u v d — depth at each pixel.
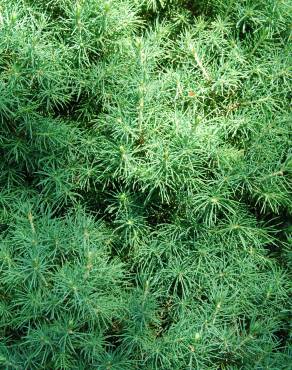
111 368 0.36
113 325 0.38
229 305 0.39
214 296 0.38
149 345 0.37
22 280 0.38
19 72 0.38
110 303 0.37
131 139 0.40
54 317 0.38
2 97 0.37
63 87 0.40
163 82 0.40
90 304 0.36
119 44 0.40
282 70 0.40
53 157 0.40
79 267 0.37
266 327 0.38
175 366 0.37
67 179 0.40
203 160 0.40
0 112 0.39
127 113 0.40
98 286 0.38
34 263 0.36
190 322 0.39
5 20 0.39
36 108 0.40
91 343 0.36
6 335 0.39
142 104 0.38
